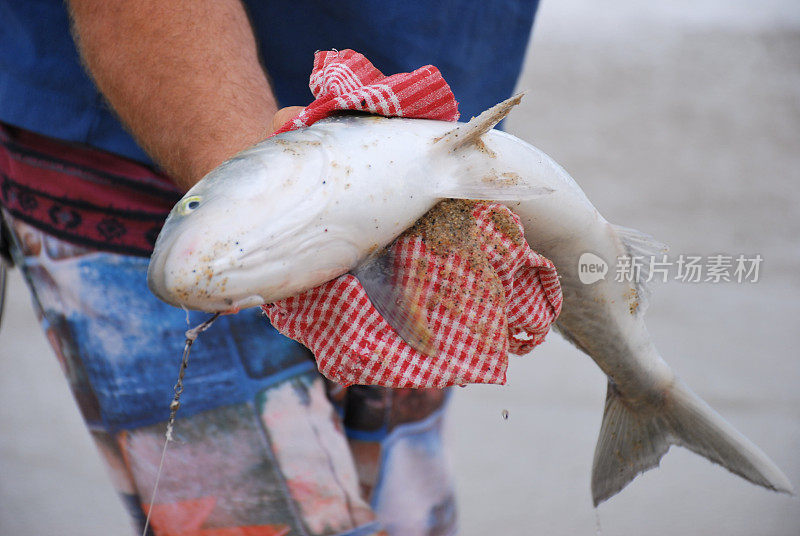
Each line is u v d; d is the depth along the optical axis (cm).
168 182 278
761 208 872
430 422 323
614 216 857
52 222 287
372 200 172
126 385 282
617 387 242
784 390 561
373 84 189
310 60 292
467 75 307
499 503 468
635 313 226
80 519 466
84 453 523
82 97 276
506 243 185
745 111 1130
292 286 170
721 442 238
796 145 1034
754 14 1495
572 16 1488
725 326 632
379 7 287
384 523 322
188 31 232
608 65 1280
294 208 168
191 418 278
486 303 181
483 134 183
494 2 305
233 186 168
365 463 318
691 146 1023
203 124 223
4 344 633
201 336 275
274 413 276
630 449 247
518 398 557
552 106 1134
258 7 285
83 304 284
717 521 458
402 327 179
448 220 181
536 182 192
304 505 275
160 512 285
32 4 278
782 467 485
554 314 201
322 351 182
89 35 237
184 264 164
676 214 857
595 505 252
